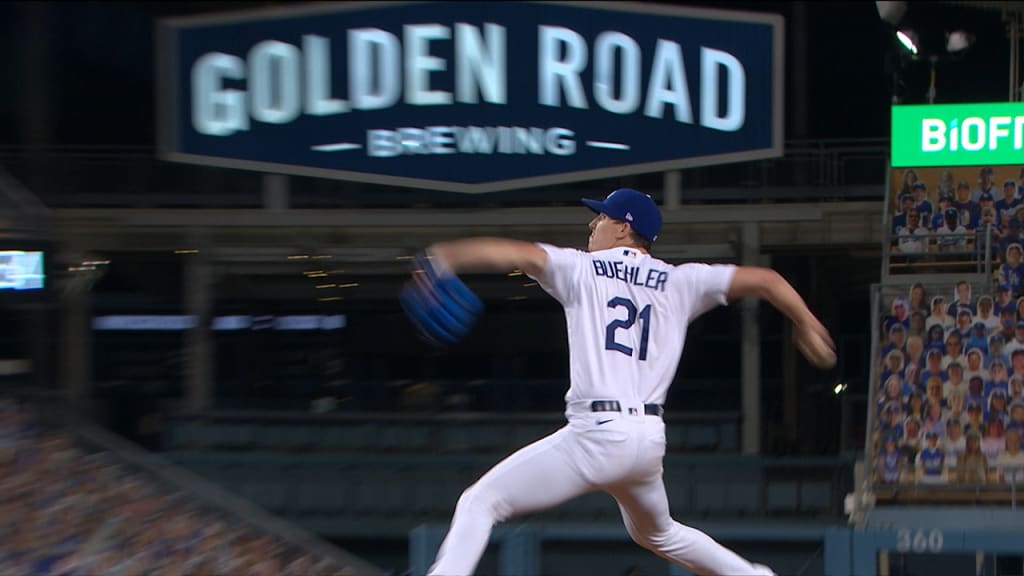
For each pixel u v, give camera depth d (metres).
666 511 6.29
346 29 29.73
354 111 29.86
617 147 29.50
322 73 29.75
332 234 33.34
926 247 28.48
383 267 34.03
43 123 37.91
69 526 20.86
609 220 6.30
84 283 32.62
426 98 29.72
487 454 35.25
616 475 5.84
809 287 37.88
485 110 29.73
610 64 29.39
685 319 6.11
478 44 29.59
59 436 25.45
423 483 33.19
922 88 41.00
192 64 29.64
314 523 32.97
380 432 35.69
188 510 23.88
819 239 32.84
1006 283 26.86
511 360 38.94
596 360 5.89
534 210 32.12
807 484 30.52
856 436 33.41
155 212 32.78
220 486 33.44
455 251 5.59
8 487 21.81
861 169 34.88
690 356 39.88
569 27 29.45
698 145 29.14
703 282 6.06
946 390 25.00
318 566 23.69
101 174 35.25
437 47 29.70
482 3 29.55
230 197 35.16
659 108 29.22
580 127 29.61
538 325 38.34
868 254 35.28
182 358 38.44
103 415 34.06
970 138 29.08
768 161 35.12
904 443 24.03
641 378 5.93
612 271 6.04
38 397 28.44
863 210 32.47
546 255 5.92
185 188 35.22
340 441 35.56
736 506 30.41
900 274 28.11
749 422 33.25
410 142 29.83
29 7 37.78
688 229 32.34
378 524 32.66
